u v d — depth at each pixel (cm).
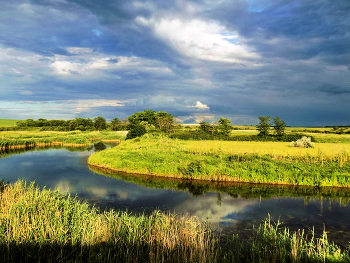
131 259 767
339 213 1373
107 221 963
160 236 865
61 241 793
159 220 970
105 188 1895
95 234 841
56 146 5206
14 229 800
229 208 1459
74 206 1041
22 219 844
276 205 1516
